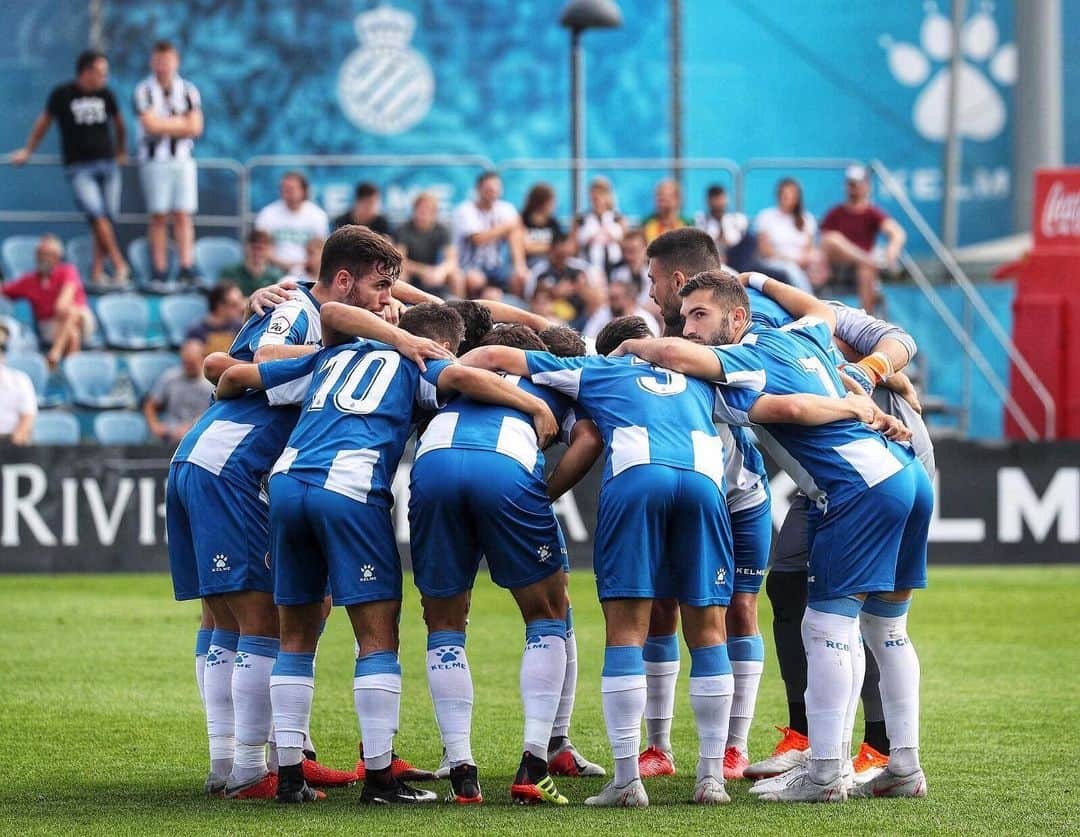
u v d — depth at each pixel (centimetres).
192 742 2219
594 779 2016
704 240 2009
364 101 5912
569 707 2056
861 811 1745
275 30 5866
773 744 2252
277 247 4750
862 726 2394
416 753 2181
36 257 4978
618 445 1794
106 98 4856
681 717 2469
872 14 6181
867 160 6222
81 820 1700
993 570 4391
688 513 1781
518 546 1812
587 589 3984
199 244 5031
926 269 5772
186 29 5822
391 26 5919
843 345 2081
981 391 5266
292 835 1611
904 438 1842
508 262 4797
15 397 4331
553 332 2025
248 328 1991
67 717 2402
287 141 5888
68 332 4778
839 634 1812
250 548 1869
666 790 1911
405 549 4159
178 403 4500
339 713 2453
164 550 4209
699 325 1881
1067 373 5156
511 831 1623
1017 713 2453
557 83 5969
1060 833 1638
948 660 2986
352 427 1816
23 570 4172
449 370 1841
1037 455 4325
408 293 2170
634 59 6006
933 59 6238
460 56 5934
